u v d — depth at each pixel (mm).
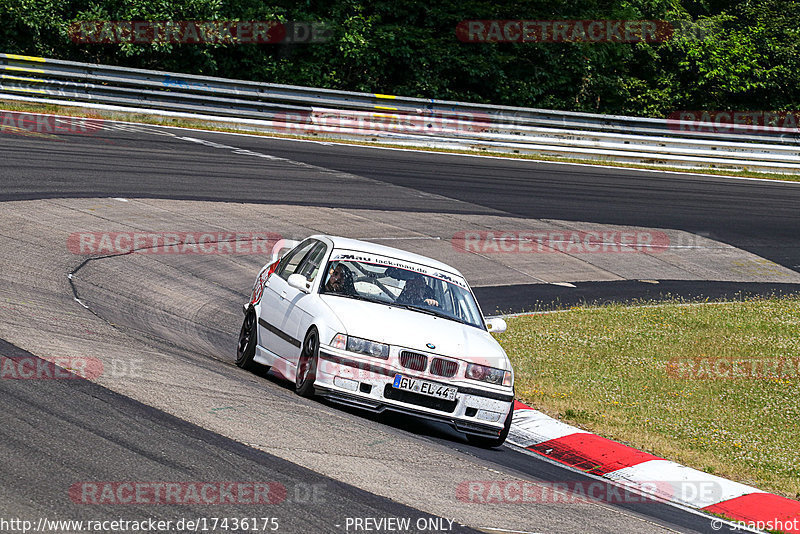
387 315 27531
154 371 25797
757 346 47375
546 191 84500
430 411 25969
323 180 75625
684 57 136625
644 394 38000
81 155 67875
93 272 40844
